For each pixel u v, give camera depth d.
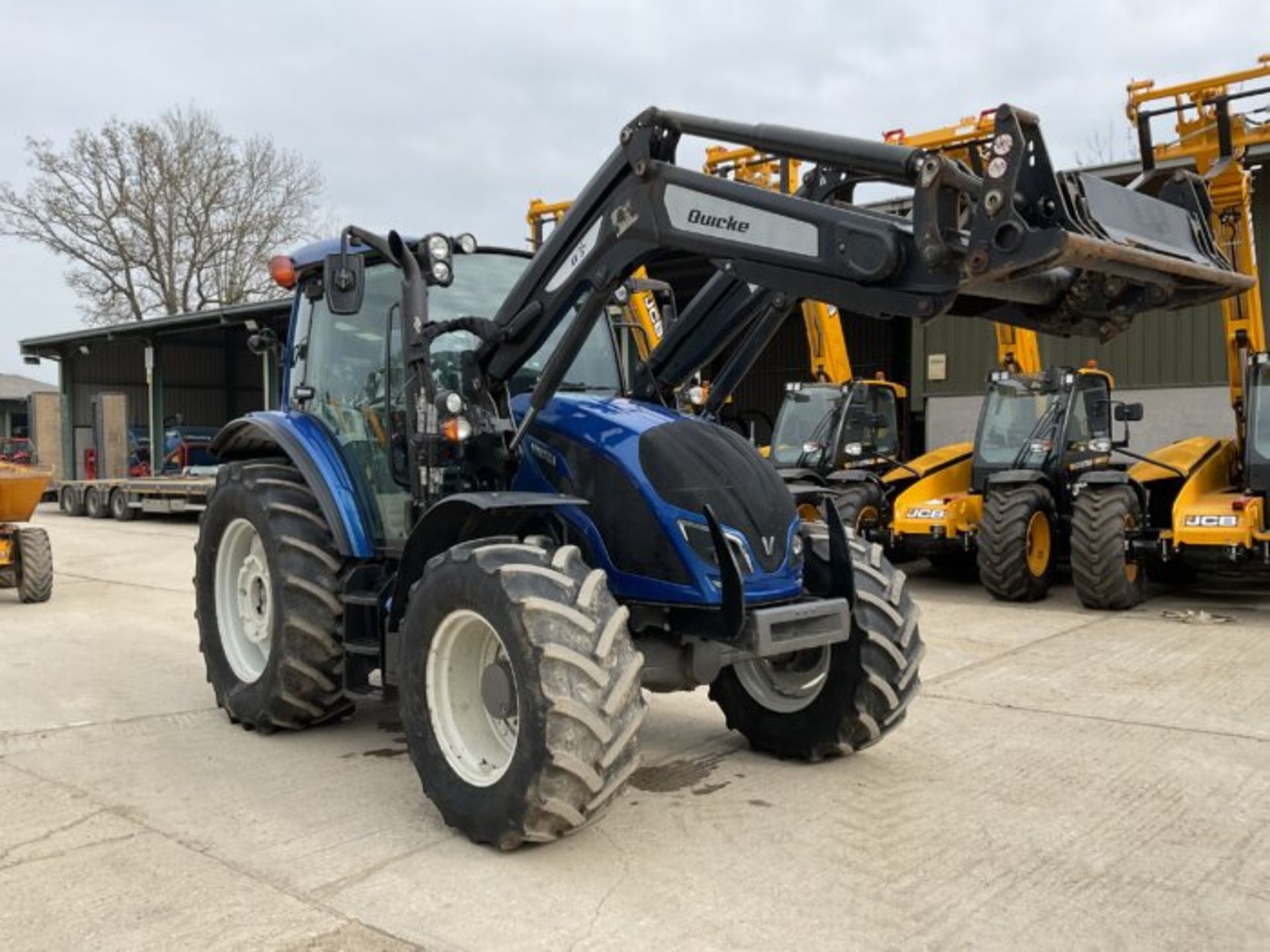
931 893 3.35
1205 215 3.96
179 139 35.75
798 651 4.66
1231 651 7.21
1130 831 3.88
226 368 29.97
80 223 35.12
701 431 4.34
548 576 3.55
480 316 4.78
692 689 4.21
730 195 3.65
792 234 3.52
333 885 3.41
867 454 11.80
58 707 5.76
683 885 3.40
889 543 11.12
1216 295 3.74
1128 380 14.83
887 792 4.31
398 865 3.57
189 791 4.34
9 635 8.00
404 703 3.92
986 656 7.05
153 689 6.20
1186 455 10.06
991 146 3.06
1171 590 10.53
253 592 5.35
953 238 3.20
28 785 4.41
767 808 4.12
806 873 3.49
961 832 3.87
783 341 21.00
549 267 4.13
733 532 4.00
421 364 4.35
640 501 4.03
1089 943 3.02
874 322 19.66
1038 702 5.79
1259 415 8.96
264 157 37.00
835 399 11.80
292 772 4.58
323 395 5.23
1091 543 8.93
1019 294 3.35
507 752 3.79
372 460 4.83
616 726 3.44
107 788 4.38
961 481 11.34
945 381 16.73
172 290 36.03
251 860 3.62
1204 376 14.25
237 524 5.31
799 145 3.51
